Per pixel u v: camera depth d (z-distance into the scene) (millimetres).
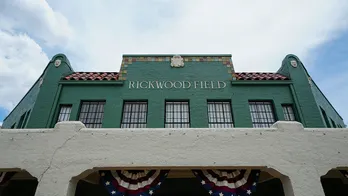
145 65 11852
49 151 6195
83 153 6184
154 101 10891
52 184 5820
